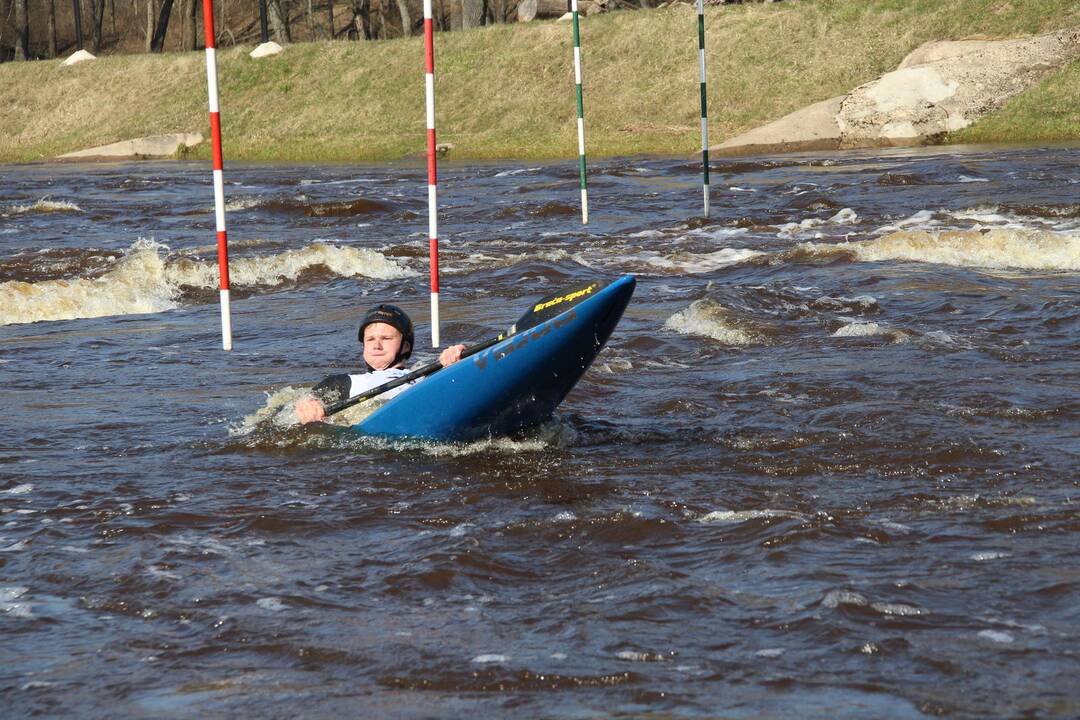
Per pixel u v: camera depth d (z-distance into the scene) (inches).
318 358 1235.2
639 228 2400.3
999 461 773.3
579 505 705.6
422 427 860.0
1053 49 4953.3
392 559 620.4
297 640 517.7
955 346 1168.2
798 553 607.8
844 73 5378.9
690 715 437.1
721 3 6146.7
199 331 1439.5
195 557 629.3
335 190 3619.6
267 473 796.6
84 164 5733.3
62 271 1987.0
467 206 2957.7
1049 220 2194.9
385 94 6063.0
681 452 828.0
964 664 472.4
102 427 944.9
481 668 482.9
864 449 812.0
